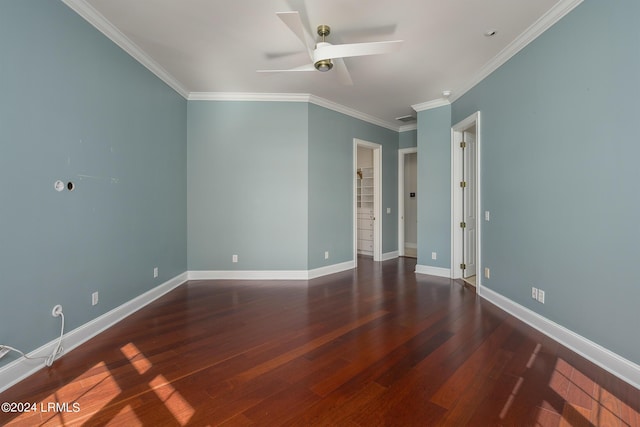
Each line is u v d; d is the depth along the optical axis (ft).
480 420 5.51
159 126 12.58
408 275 16.55
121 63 10.20
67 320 8.16
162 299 12.39
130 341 8.67
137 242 11.22
